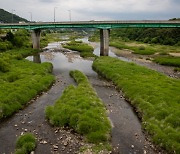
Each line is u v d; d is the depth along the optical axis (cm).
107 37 10444
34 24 11944
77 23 11112
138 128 2989
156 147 2548
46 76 5353
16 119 3209
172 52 11712
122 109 3625
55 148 2466
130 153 2412
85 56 9731
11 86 4288
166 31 17275
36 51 11194
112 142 2616
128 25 10581
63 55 10206
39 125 3012
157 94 3916
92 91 4241
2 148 2473
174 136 2609
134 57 9931
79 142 2598
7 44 10319
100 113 3216
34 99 4028
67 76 5881
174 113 3138
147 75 5553
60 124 2986
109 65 6756
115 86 4950
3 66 5588
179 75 6419
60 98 3856
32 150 2419
